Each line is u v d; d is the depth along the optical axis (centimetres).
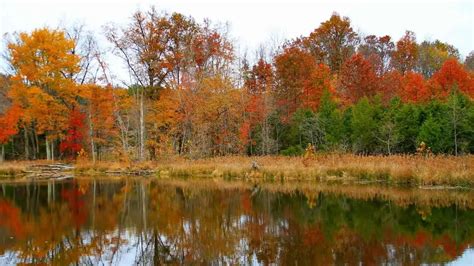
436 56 6775
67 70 3934
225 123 3706
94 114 4000
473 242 1073
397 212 1471
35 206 1764
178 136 3694
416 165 2231
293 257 973
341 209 1556
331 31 6041
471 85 4194
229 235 1207
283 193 1995
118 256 1026
